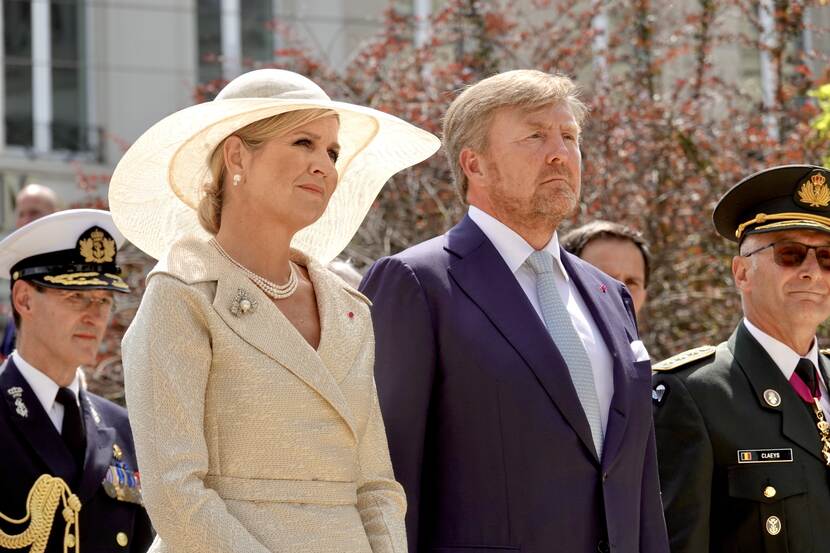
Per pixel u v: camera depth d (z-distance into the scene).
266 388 6.16
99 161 29.86
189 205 7.02
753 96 20.64
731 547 8.41
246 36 29.36
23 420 8.46
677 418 8.56
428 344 7.21
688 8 21.94
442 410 7.20
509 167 7.52
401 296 7.32
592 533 7.08
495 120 7.60
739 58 23.70
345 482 6.34
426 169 17.06
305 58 18.97
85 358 8.81
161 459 5.92
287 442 6.16
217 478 6.10
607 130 17.38
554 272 7.73
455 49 19.39
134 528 8.84
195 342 6.12
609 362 7.56
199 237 6.72
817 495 8.45
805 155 16.92
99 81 29.98
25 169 29.22
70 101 30.03
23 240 8.81
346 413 6.32
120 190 6.91
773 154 17.47
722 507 8.47
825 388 9.06
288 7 28.98
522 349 7.19
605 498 7.11
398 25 19.94
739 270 9.16
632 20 19.80
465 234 7.64
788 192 8.95
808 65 20.45
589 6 21.08
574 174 7.59
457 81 17.88
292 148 6.48
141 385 6.04
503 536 6.96
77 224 8.95
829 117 15.68
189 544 5.83
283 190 6.45
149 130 6.60
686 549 8.23
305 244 7.43
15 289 8.87
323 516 6.16
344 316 6.68
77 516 8.39
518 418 7.07
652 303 16.72
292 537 6.05
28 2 29.92
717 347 9.02
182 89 29.72
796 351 8.90
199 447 5.99
